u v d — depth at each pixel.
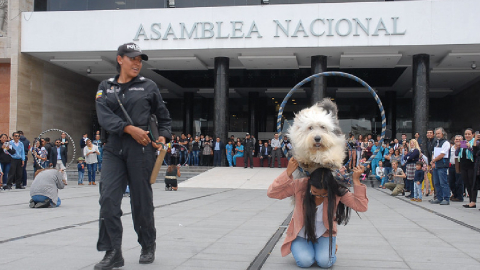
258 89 33.62
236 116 36.66
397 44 22.75
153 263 4.60
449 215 9.27
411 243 5.96
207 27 24.17
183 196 13.98
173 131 38.53
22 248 5.32
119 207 4.25
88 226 7.12
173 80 32.50
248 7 23.92
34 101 26.52
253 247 5.53
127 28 24.64
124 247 5.44
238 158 26.25
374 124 35.12
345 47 23.33
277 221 8.00
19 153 15.84
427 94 24.31
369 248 5.60
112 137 4.30
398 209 10.49
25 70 25.66
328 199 4.18
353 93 34.53
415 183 12.70
